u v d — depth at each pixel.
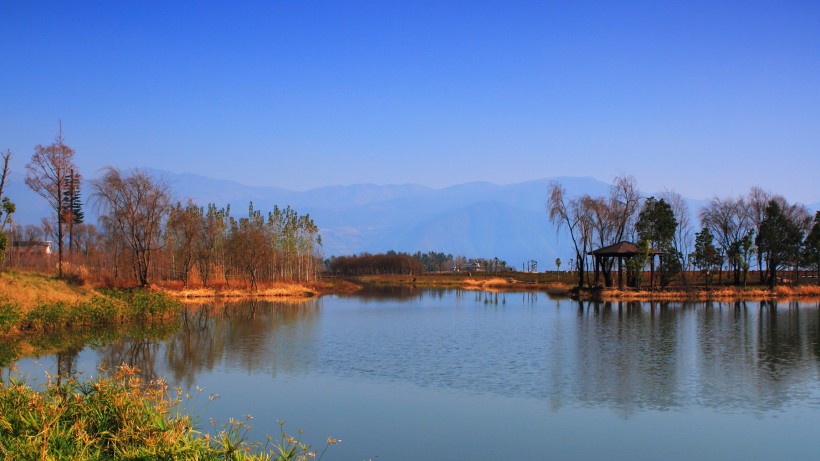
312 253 114.88
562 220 84.56
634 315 53.00
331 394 22.78
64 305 40.75
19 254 80.25
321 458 16.03
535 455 16.42
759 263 90.38
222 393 22.95
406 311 57.88
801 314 53.09
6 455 10.69
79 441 11.14
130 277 73.88
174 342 35.47
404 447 16.95
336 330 41.78
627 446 17.20
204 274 83.50
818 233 89.00
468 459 16.03
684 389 23.77
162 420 12.70
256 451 15.87
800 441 17.61
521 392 23.25
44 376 24.31
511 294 86.94
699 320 48.50
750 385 24.44
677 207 103.06
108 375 25.28
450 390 23.58
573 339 37.56
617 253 75.12
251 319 49.41
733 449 16.97
